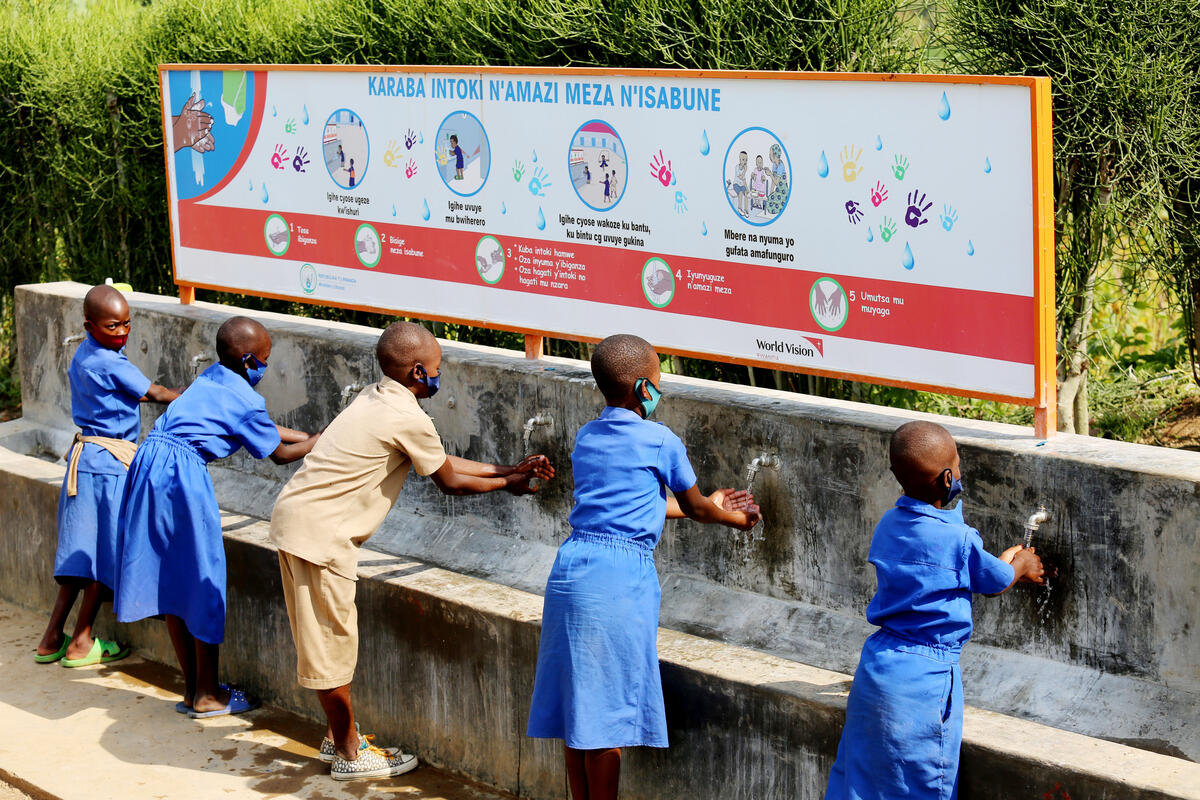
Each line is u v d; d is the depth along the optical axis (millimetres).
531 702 4066
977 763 3381
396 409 4516
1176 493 3447
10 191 8656
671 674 4047
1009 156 3691
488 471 4703
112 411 5707
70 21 8648
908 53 5363
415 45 6418
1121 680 3619
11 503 6461
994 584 3355
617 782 3900
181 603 5066
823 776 3721
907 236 3969
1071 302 5484
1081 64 4922
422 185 5344
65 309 6945
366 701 4984
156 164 7891
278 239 6000
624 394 3928
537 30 5738
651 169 4578
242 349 5137
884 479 3998
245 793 4586
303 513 4465
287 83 5742
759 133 4258
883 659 3385
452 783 4660
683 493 3922
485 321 5262
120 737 5066
